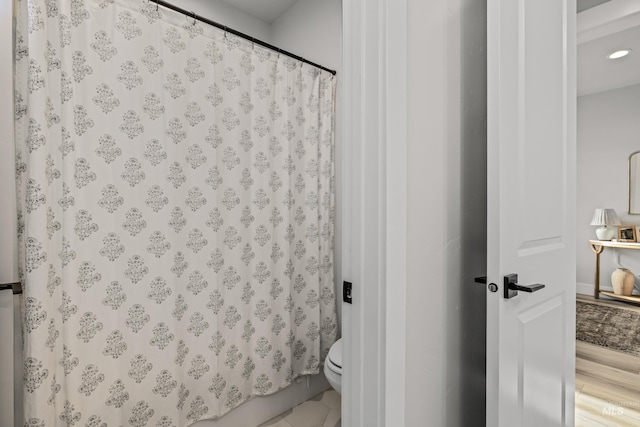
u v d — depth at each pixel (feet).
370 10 2.62
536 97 3.55
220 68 5.80
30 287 3.79
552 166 3.89
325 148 7.21
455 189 3.43
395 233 2.61
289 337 6.63
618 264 13.93
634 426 5.74
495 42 2.96
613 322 10.97
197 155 5.50
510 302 3.08
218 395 5.68
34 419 3.75
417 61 2.92
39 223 3.84
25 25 4.00
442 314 3.25
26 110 4.00
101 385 4.53
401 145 2.65
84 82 4.44
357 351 2.73
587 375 7.56
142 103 4.93
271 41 8.43
